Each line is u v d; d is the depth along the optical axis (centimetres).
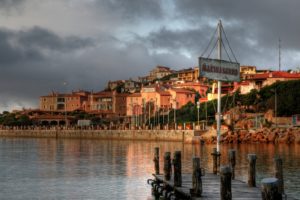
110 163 6800
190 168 5700
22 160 7431
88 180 4825
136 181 4734
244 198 2806
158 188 3850
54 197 3838
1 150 10519
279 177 3017
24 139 19925
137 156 8275
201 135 13850
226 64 4281
